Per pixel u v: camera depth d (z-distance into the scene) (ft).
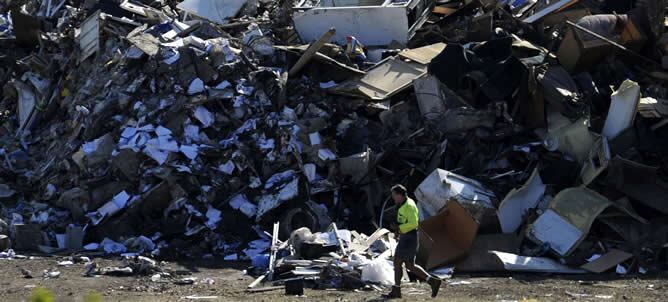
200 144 100.42
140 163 98.32
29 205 104.83
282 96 104.37
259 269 81.76
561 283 75.87
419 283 74.54
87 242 94.94
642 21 107.45
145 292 70.08
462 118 99.19
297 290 68.18
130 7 132.87
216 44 108.27
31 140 125.18
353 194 97.71
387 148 98.89
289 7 128.06
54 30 142.61
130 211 95.30
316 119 101.71
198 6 132.67
